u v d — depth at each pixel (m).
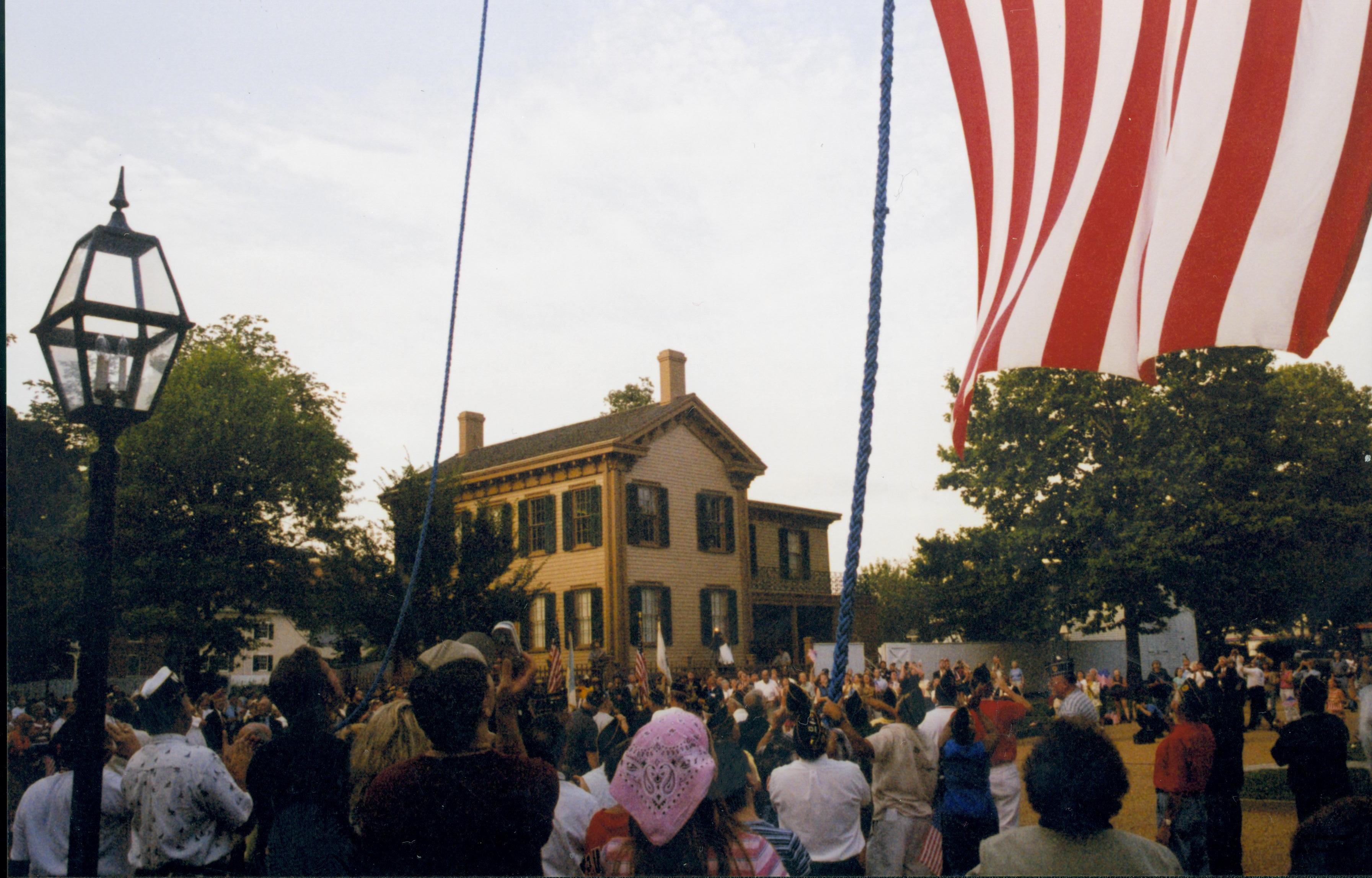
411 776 2.46
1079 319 3.79
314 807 2.96
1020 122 4.02
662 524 27.52
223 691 10.84
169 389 17.12
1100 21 3.93
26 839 3.68
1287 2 3.58
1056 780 2.26
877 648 33.03
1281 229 3.50
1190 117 3.66
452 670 2.52
